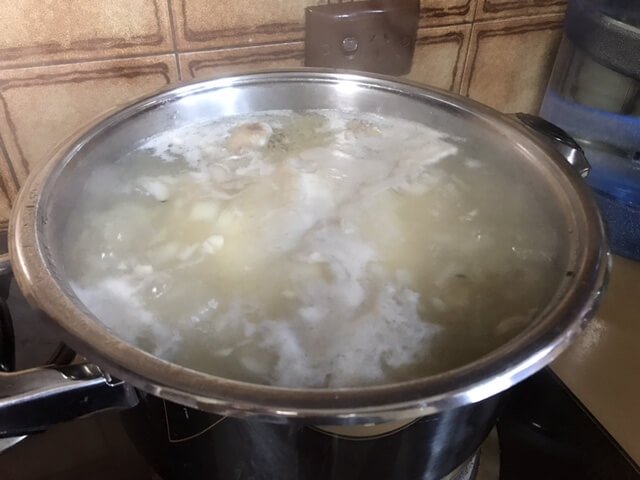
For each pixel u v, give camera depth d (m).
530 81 0.52
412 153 0.38
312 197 0.35
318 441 0.23
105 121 0.34
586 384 0.36
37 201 0.27
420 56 0.47
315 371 0.26
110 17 0.38
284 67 0.40
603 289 0.24
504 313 0.29
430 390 0.19
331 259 0.31
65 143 0.32
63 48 0.38
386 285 0.30
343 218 0.34
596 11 0.42
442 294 0.30
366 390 0.19
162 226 0.33
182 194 0.35
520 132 0.34
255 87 0.39
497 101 0.52
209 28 0.40
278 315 0.28
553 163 0.31
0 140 0.40
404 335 0.28
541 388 0.36
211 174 0.37
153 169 0.37
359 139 0.39
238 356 0.26
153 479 0.34
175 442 0.26
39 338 0.38
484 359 0.20
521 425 0.37
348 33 0.42
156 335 0.27
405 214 0.34
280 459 0.24
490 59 0.49
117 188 0.35
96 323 0.22
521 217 0.33
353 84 0.39
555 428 0.35
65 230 0.29
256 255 0.32
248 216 0.34
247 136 0.38
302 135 0.40
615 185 0.43
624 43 0.39
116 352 0.20
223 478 0.27
